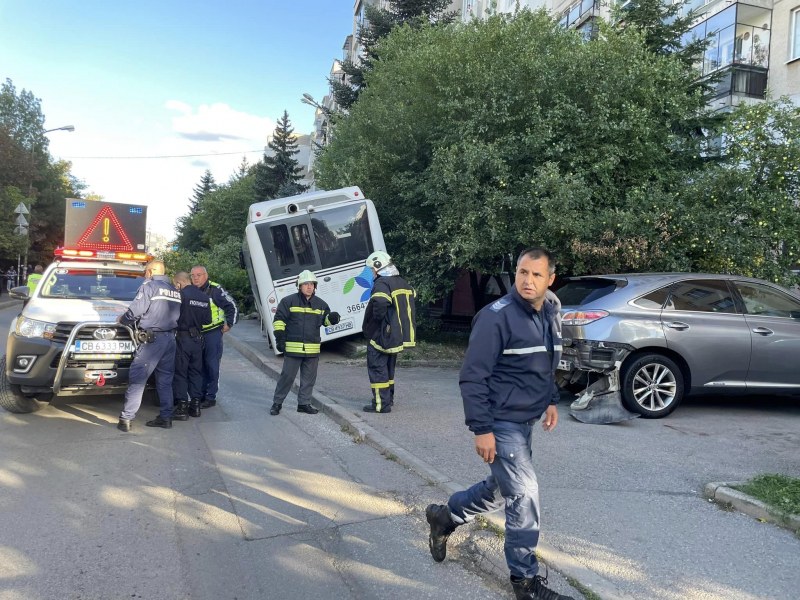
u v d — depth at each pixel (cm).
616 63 1115
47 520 422
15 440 615
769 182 990
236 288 2431
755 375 729
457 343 1398
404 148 1364
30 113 4297
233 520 430
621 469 523
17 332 669
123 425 660
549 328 323
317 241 1187
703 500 453
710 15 1783
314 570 359
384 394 737
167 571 355
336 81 2612
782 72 1633
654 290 734
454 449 586
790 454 572
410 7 2483
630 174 1142
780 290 768
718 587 327
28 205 3291
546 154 1094
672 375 717
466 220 1085
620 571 343
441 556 366
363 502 464
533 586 307
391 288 728
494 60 1207
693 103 1195
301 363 770
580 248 993
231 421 724
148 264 668
